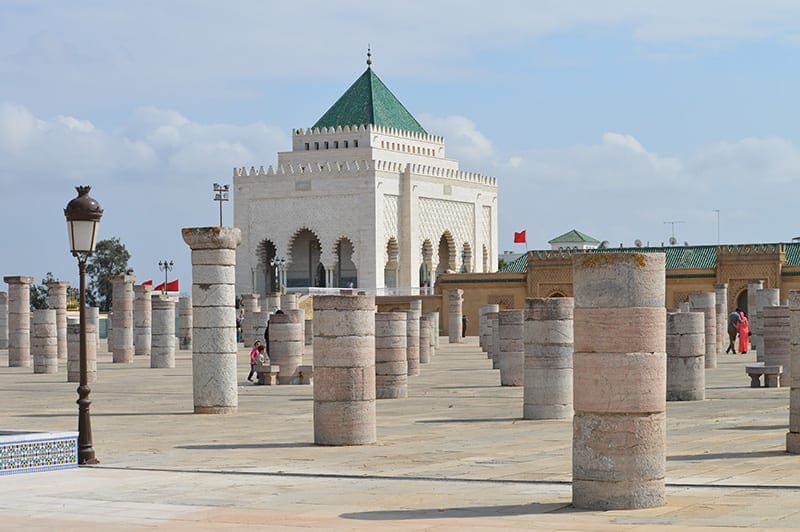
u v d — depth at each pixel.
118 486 17.06
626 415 14.16
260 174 126.94
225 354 29.62
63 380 47.41
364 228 122.00
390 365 33.66
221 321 29.59
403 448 21.22
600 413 14.23
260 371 41.81
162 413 30.02
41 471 18.67
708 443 20.88
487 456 19.83
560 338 26.48
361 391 21.86
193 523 13.88
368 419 21.91
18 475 18.28
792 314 19.39
